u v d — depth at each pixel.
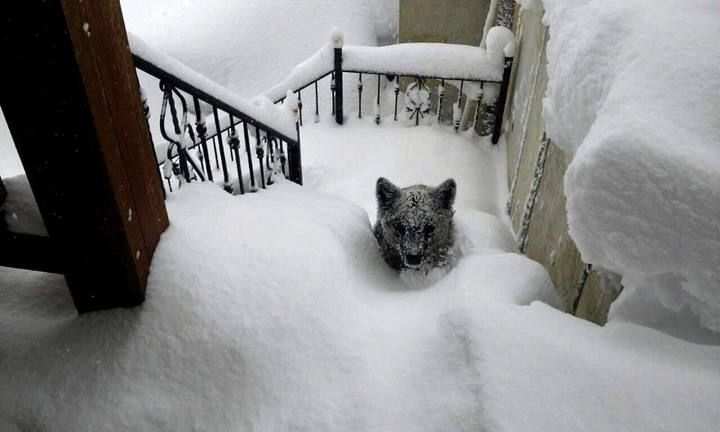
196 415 1.79
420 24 6.84
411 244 3.23
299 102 6.18
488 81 5.85
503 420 1.41
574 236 1.58
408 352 1.88
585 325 1.72
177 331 1.95
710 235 1.33
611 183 1.42
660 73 1.54
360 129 6.32
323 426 1.71
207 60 7.33
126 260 1.90
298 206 3.08
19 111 1.59
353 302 2.18
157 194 2.18
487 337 1.67
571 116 2.01
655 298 1.60
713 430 1.29
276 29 7.46
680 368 1.46
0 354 1.91
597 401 1.42
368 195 5.10
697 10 1.70
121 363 1.89
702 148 1.36
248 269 2.11
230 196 2.71
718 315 1.40
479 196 5.30
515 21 6.14
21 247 1.92
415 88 6.22
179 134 2.77
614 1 1.98
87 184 1.72
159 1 8.13
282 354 1.90
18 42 1.47
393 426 1.65
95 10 1.66
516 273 2.30
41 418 1.76
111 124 1.76
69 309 2.09
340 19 7.57
